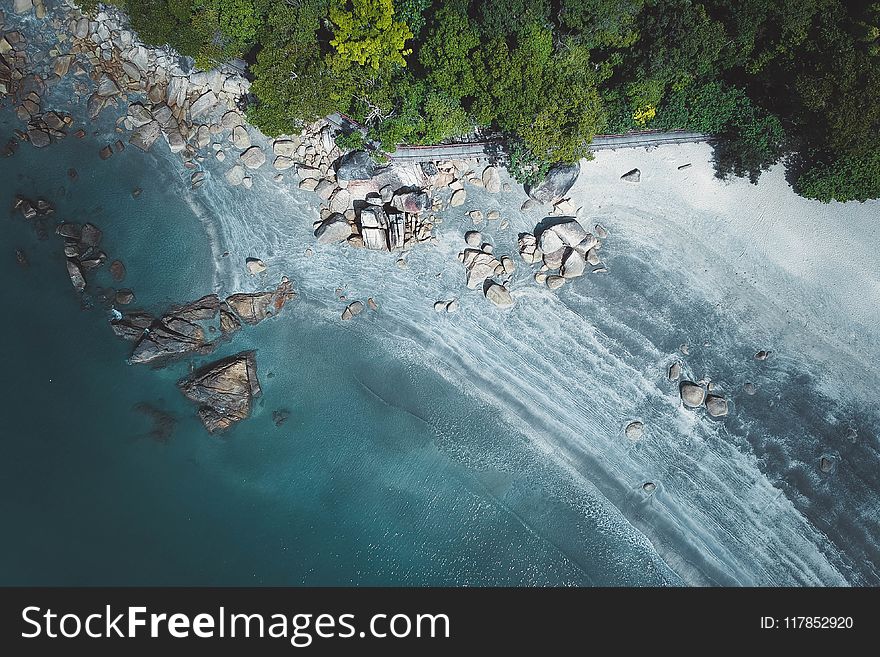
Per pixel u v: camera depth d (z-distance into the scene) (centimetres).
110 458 3878
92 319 4172
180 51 4141
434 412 4062
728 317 4150
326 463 3947
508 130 3978
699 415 4006
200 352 4109
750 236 4272
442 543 3831
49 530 3700
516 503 3916
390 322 4206
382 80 3947
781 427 3959
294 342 4178
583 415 4031
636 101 4028
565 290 4216
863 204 4256
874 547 3784
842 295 4153
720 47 3850
